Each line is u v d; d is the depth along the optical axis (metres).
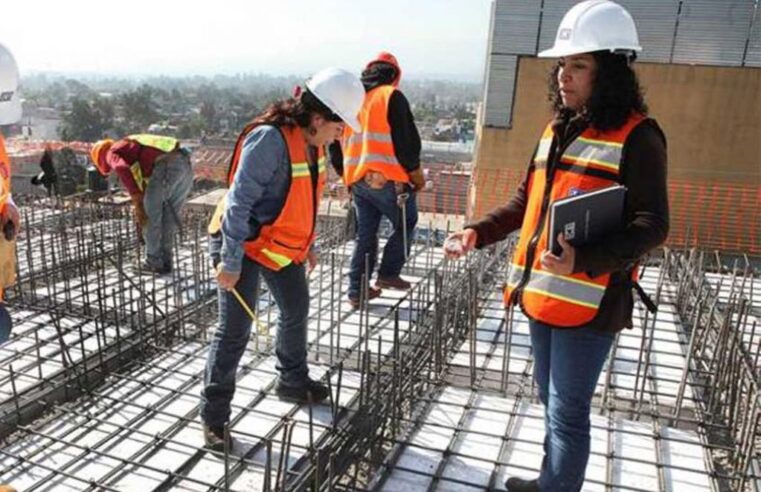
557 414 2.45
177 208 5.76
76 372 3.73
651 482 3.01
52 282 5.31
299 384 3.55
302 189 3.05
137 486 2.84
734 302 4.55
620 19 2.17
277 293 3.33
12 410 3.37
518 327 4.80
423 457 3.15
